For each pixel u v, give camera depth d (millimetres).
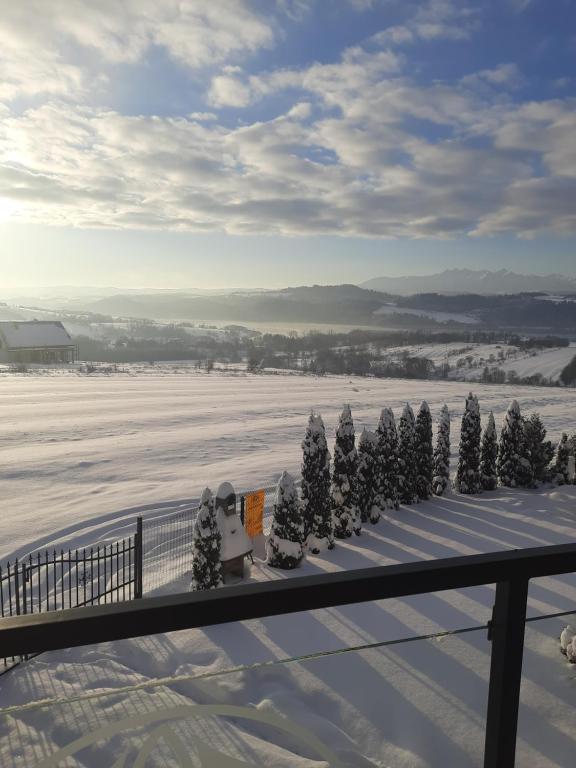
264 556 16219
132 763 1784
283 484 15391
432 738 2162
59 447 32719
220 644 9719
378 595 1562
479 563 1674
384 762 2230
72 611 1307
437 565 1636
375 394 64000
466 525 19281
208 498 13234
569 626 2338
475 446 23531
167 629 1364
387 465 20828
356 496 18234
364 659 2436
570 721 2107
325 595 1500
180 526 20141
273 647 9586
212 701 1988
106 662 9344
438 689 2236
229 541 14109
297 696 2197
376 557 16375
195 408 49000
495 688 1880
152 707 1889
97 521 20500
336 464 18031
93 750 1753
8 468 27516
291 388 67938
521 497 22953
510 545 17391
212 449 33719
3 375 70812
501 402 59906
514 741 1908
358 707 2336
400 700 2297
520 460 24719
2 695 8688
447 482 23219
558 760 2070
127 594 14461
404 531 18641
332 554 16578
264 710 2049
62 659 9477
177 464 29859
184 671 9023
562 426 45938
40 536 18828
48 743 1729
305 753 2076
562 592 9172
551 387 85562
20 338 98938
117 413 45094
